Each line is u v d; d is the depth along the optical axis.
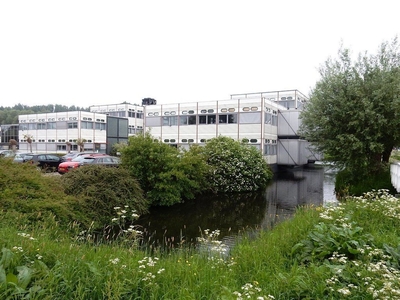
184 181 13.61
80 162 17.30
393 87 11.76
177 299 2.93
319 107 13.68
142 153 12.09
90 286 3.02
